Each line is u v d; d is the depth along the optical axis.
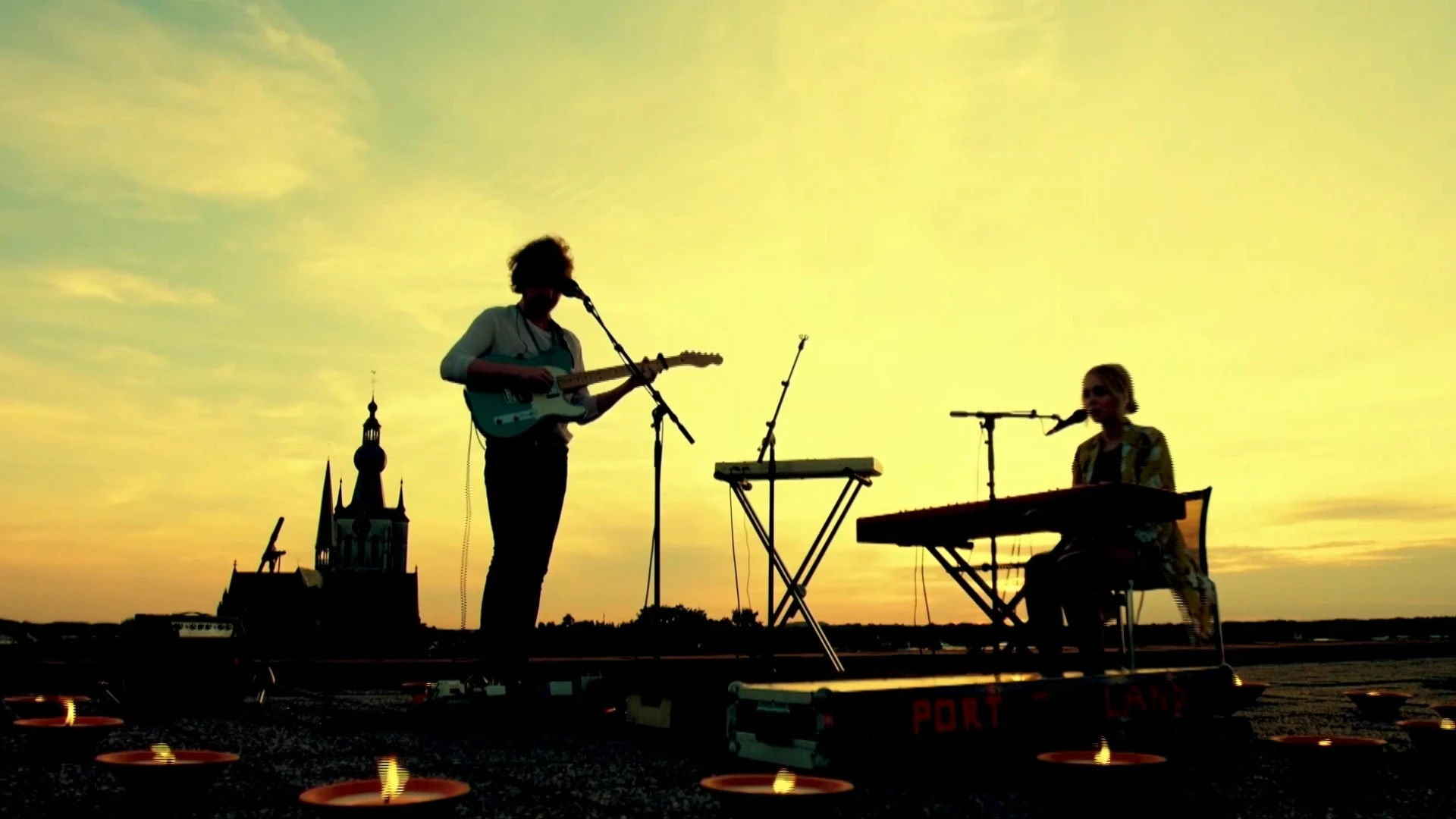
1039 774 2.30
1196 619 3.64
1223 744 3.29
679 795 2.50
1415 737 2.90
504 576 4.05
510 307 4.27
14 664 5.12
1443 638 13.88
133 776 2.09
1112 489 3.28
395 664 7.32
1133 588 3.67
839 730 2.59
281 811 2.26
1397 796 2.54
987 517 3.76
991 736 2.81
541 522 4.08
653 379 4.52
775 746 2.74
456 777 2.78
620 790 2.57
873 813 2.32
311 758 3.10
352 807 1.62
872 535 4.27
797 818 1.87
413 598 62.25
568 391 4.17
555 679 4.40
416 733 3.80
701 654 6.05
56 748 2.72
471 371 4.05
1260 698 5.60
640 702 3.75
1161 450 3.83
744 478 4.64
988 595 4.26
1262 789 2.63
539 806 2.37
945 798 2.50
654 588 4.24
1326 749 2.55
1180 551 3.72
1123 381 3.98
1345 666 9.41
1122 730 3.07
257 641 6.23
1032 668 4.44
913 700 2.70
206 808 2.29
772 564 4.56
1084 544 3.64
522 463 4.04
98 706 4.53
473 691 3.89
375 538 92.00
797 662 5.81
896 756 2.65
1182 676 3.27
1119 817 2.14
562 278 4.23
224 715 4.40
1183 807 2.39
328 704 5.09
